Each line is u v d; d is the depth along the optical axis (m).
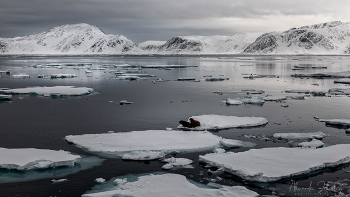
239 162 17.14
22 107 33.38
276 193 14.41
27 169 16.94
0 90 42.47
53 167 17.20
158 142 20.94
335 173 16.52
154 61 167.25
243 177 15.68
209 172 16.64
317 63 141.50
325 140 22.00
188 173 16.66
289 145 20.95
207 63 141.75
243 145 20.88
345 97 39.88
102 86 51.56
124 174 16.61
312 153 18.56
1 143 21.47
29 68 99.81
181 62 153.00
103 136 22.22
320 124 26.44
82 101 36.94
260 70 93.12
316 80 62.41
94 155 19.02
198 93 43.59
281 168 16.36
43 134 23.56
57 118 28.50
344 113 30.48
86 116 29.25
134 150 19.58
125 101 35.88
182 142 21.02
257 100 36.16
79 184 15.45
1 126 25.81
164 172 16.80
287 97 39.44
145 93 43.44
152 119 27.94
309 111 31.44
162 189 14.42
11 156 17.73
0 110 31.89
